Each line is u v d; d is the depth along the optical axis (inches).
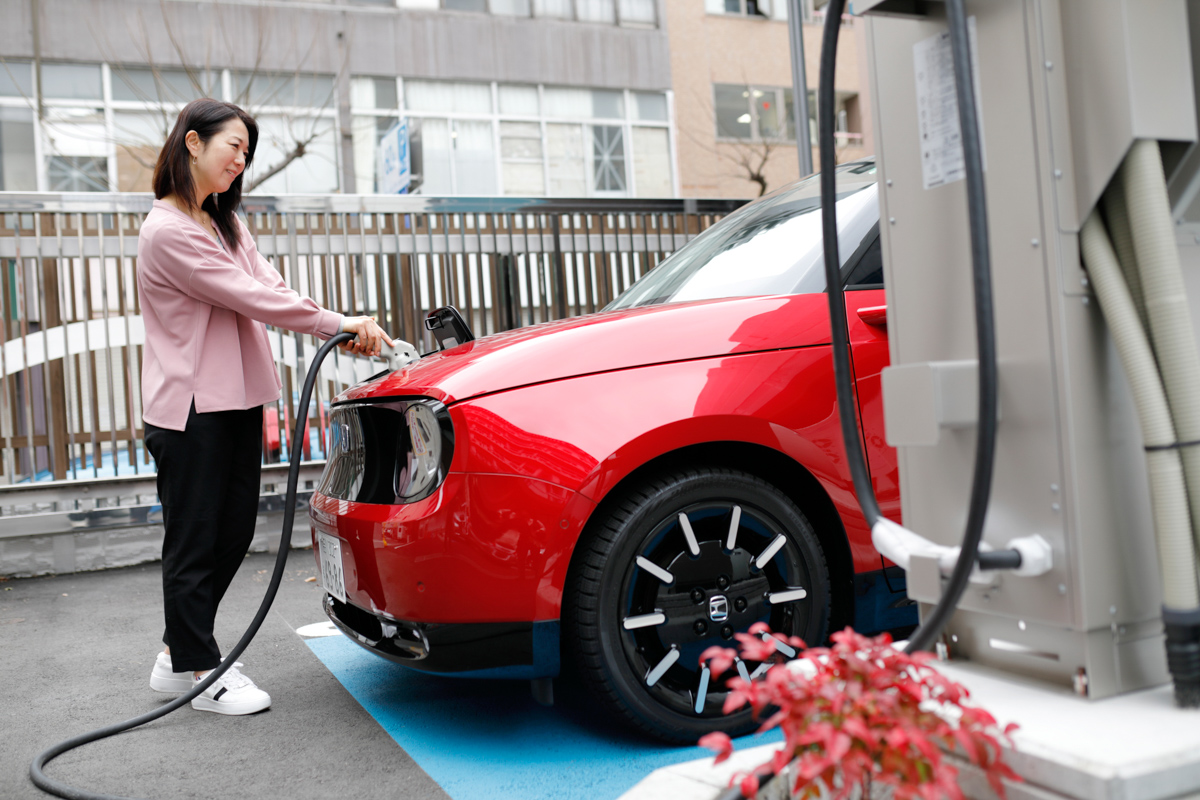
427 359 93.5
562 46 633.0
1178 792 40.9
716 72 680.4
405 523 75.7
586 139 639.1
